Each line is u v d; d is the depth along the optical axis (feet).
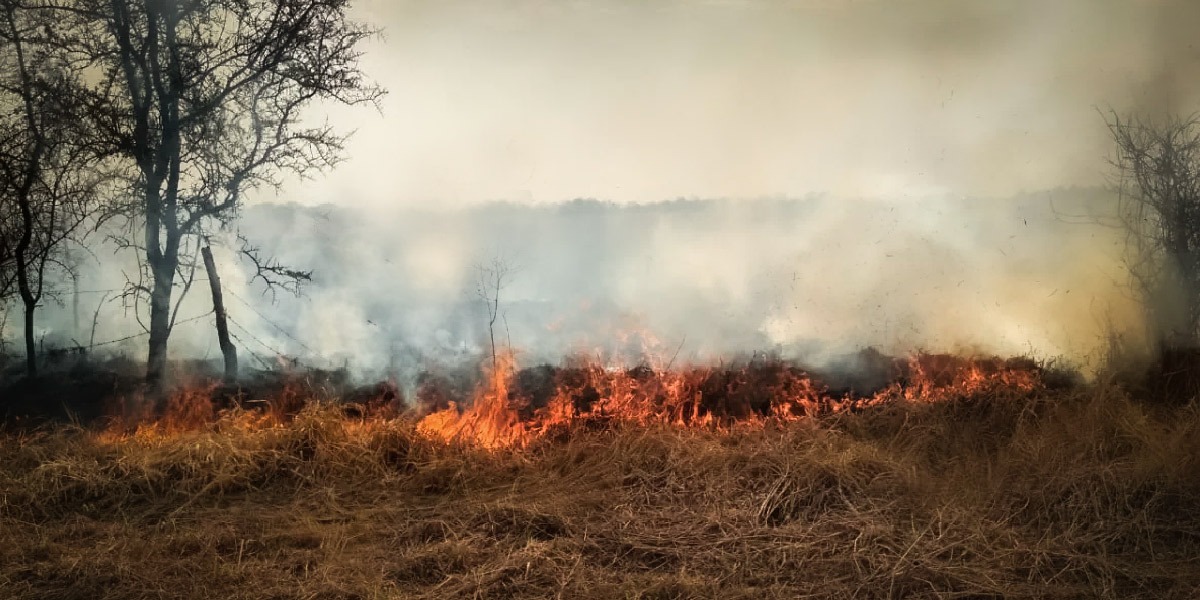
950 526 17.79
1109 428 21.68
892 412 24.13
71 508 20.06
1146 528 17.66
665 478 20.62
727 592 15.75
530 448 22.90
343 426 22.99
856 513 18.60
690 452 21.40
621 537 17.98
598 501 19.69
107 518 19.66
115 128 25.75
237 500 20.65
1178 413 22.56
